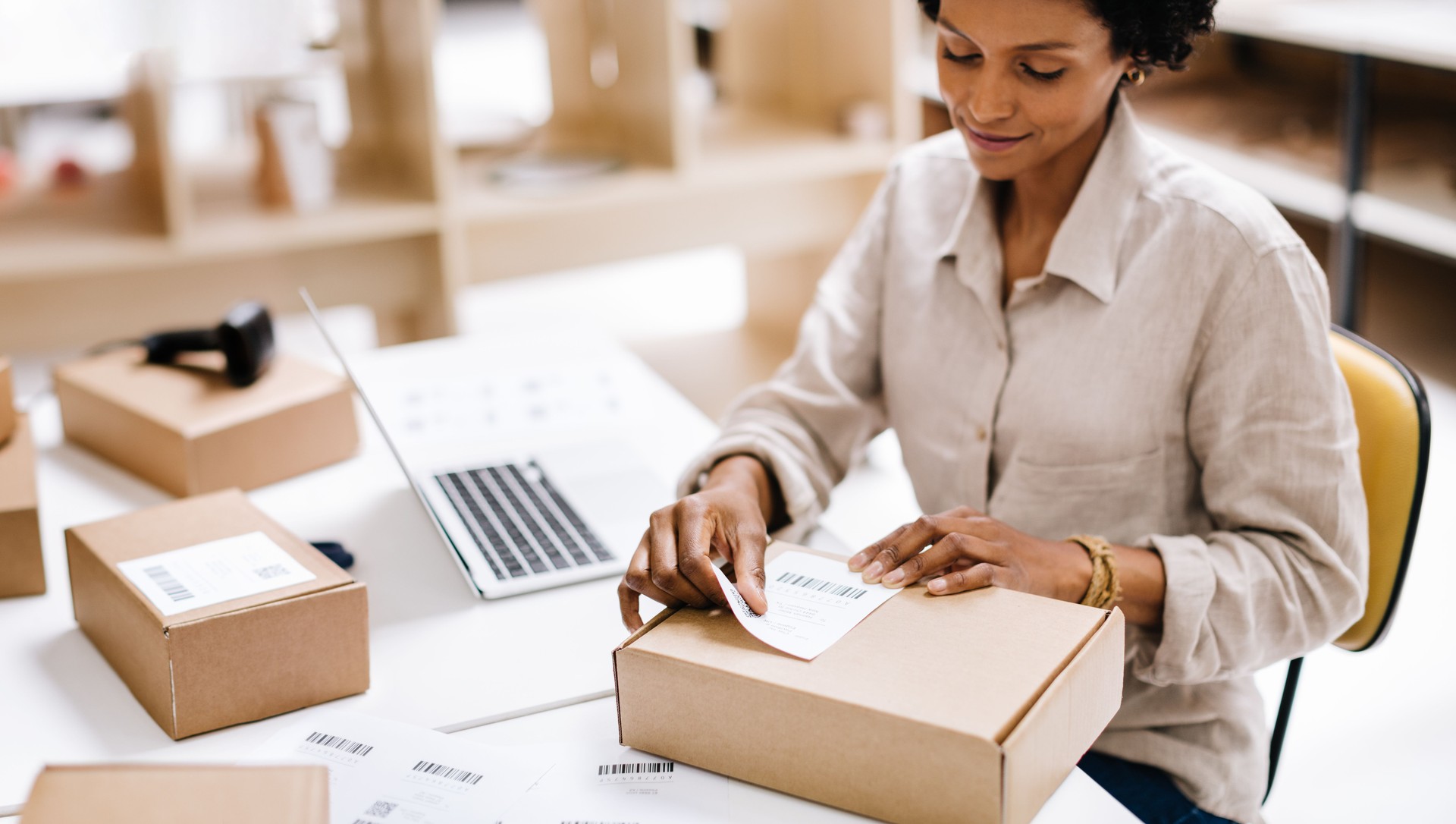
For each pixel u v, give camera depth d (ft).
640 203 9.02
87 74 10.12
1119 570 3.51
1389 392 3.96
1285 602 3.65
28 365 11.43
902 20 9.17
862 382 4.71
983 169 3.91
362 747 3.07
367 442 4.99
